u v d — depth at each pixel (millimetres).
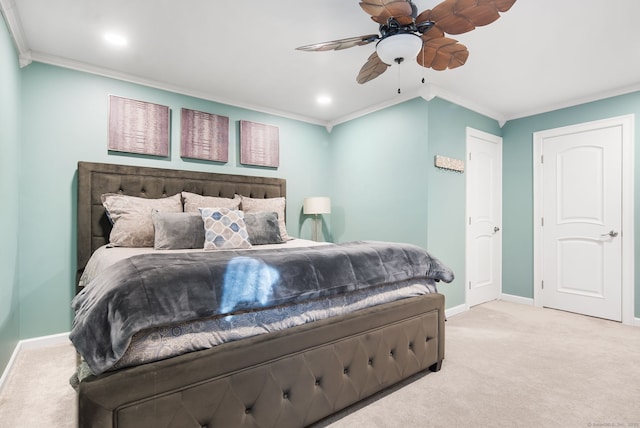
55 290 2676
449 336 2896
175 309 1227
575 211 3631
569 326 3166
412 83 3229
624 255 3283
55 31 2299
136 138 3039
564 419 1688
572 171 3656
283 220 3574
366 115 3984
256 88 3348
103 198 2730
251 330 1442
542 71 2941
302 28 2277
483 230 3992
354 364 1736
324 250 1964
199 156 3422
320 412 1598
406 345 1994
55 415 1714
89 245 2730
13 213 2301
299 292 1566
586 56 2652
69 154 2740
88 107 2826
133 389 1130
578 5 1998
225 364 1312
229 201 3266
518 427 1625
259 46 2520
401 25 1804
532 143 3988
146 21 2186
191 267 1377
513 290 4133
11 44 2219
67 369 2223
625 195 3281
